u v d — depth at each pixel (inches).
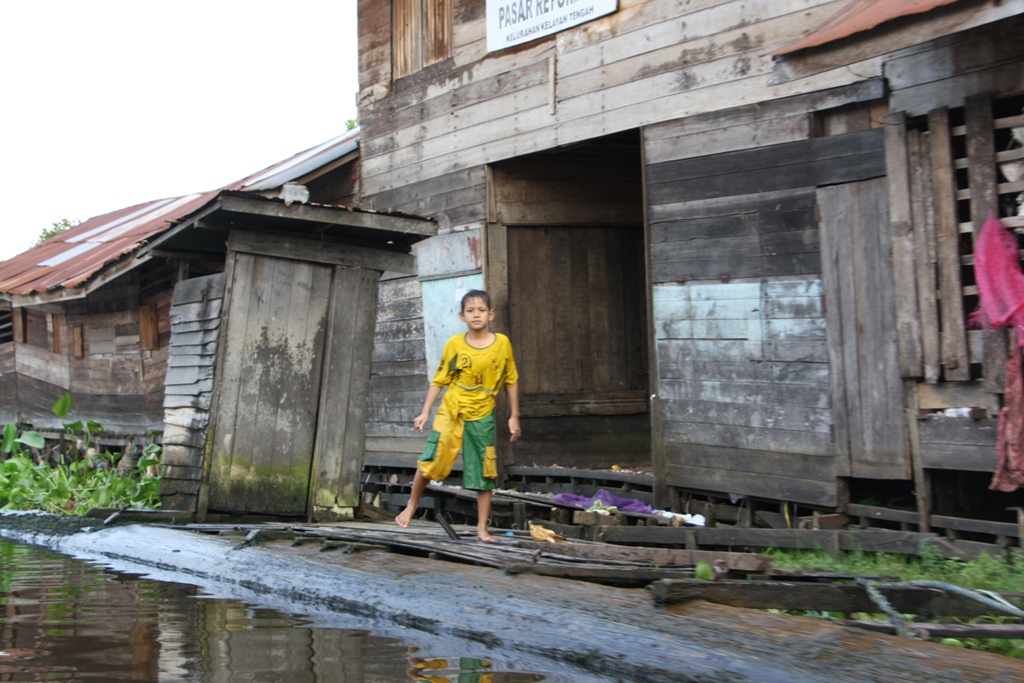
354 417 353.7
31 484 439.8
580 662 170.2
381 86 503.2
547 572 211.0
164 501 346.0
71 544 343.0
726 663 152.7
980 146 264.1
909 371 277.9
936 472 283.0
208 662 173.9
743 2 331.6
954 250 269.6
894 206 283.7
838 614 188.5
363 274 355.6
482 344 257.8
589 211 454.3
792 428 312.0
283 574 252.1
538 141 412.5
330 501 347.6
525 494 383.9
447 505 419.8
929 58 276.4
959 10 216.7
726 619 167.9
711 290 339.3
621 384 459.5
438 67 465.4
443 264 460.4
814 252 307.4
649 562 223.9
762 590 181.2
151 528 325.7
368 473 516.4
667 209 355.6
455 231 455.5
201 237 344.8
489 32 434.0
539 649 177.9
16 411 691.4
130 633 199.5
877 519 293.3
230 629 203.3
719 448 335.9
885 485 312.5
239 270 332.5
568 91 398.6
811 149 309.3
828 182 303.7
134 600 238.5
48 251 693.9
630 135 391.5
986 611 178.7
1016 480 250.8
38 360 665.6
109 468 542.0
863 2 281.4
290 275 343.0
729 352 333.1
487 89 437.7
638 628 171.5
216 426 330.3
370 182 513.3
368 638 194.4
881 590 176.4
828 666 144.9
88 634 198.5
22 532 378.0
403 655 179.2
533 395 441.1
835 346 300.0
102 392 587.2
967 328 268.5
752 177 327.0
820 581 200.4
